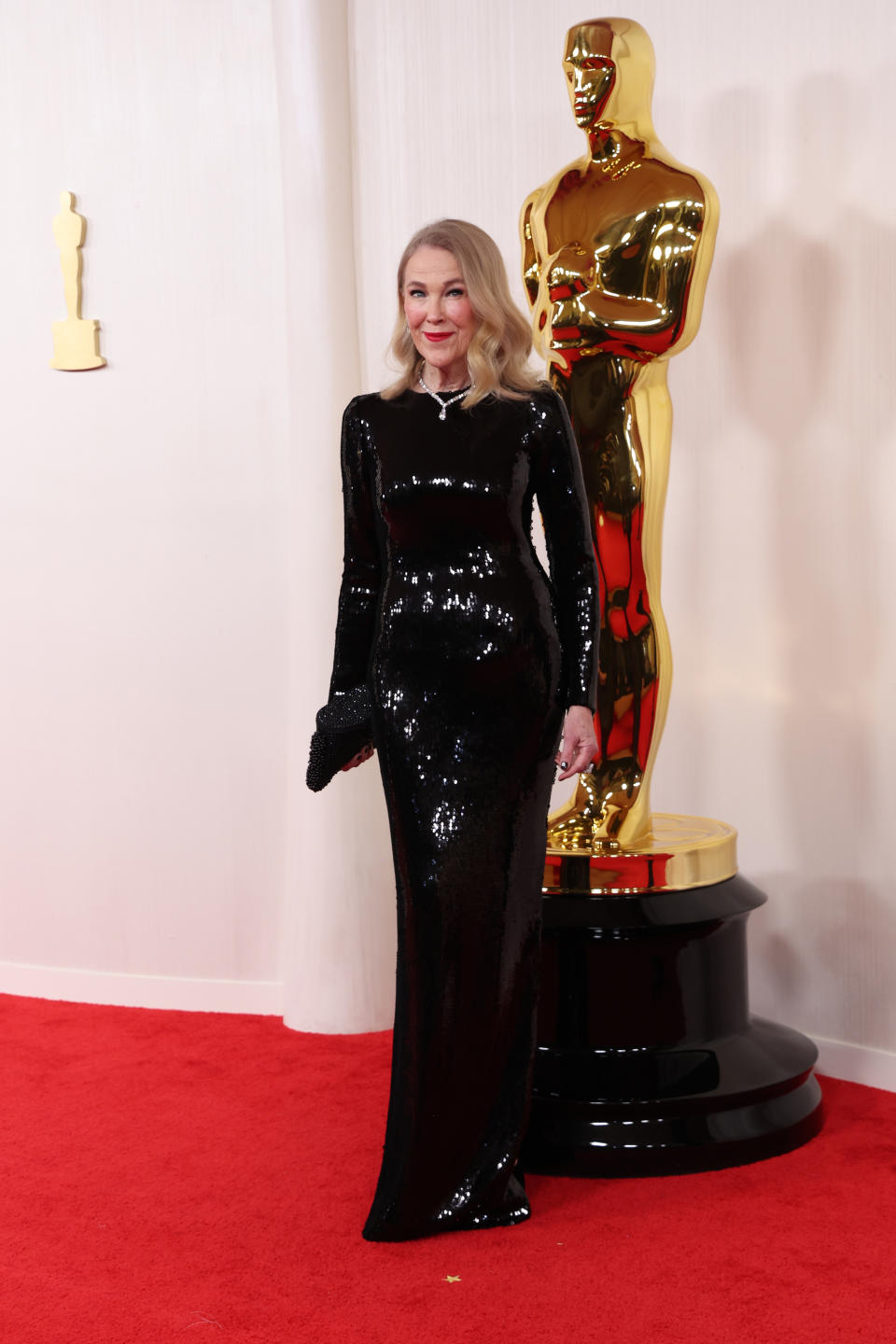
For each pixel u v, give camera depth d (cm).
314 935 393
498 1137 252
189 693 420
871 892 338
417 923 251
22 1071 356
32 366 430
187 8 409
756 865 362
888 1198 258
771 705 356
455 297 254
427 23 393
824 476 342
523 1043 256
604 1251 239
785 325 348
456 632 250
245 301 409
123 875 428
